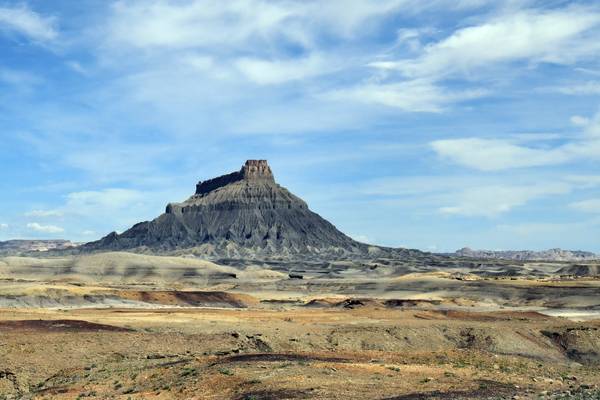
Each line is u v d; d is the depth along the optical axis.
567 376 74.81
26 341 87.12
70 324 105.81
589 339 104.75
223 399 54.25
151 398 57.97
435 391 55.47
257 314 144.62
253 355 77.12
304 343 96.81
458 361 81.69
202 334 98.75
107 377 69.56
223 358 74.88
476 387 58.44
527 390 58.59
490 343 101.12
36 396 64.56
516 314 152.50
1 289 191.12
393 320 129.00
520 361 88.38
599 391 59.06
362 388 55.81
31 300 181.50
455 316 144.38
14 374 75.44
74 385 67.31
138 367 74.75
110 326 105.69
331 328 108.38
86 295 193.00
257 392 54.53
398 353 85.56
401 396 52.72
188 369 67.94
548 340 105.75
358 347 97.81
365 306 196.50
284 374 61.31
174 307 195.12
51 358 82.19
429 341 102.06
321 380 58.81
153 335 95.81
